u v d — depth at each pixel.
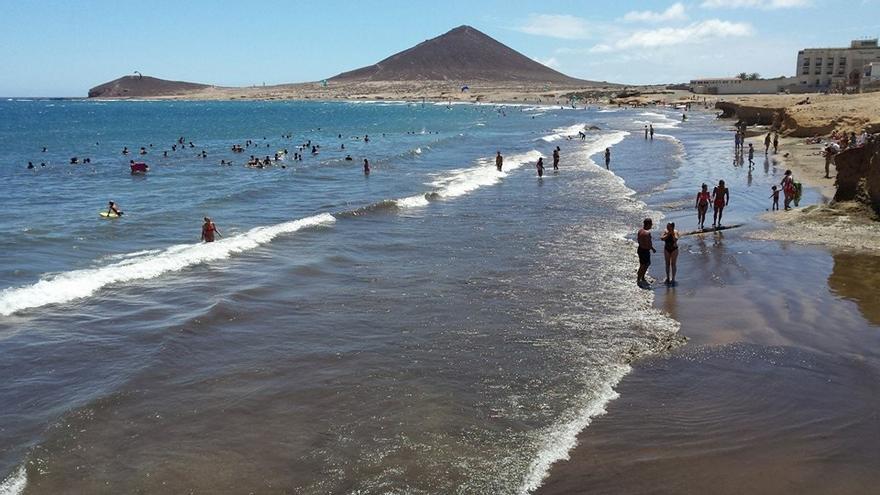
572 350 11.46
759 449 8.18
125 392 9.62
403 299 14.46
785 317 12.77
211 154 55.19
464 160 46.88
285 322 12.93
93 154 55.78
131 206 27.78
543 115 131.25
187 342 11.74
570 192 30.42
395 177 37.34
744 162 39.09
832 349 11.20
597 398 9.62
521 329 12.52
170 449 8.17
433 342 11.88
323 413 9.16
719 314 13.13
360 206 26.98
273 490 7.32
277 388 9.95
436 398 9.62
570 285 15.45
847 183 21.14
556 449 8.21
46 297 14.27
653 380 10.23
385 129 91.88
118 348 11.53
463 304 14.10
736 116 86.88
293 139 73.56
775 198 23.03
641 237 15.53
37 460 7.81
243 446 8.27
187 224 23.64
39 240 20.72
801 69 160.12
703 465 7.83
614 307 13.77
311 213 25.81
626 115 121.62
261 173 40.47
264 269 16.88
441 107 193.00
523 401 9.53
